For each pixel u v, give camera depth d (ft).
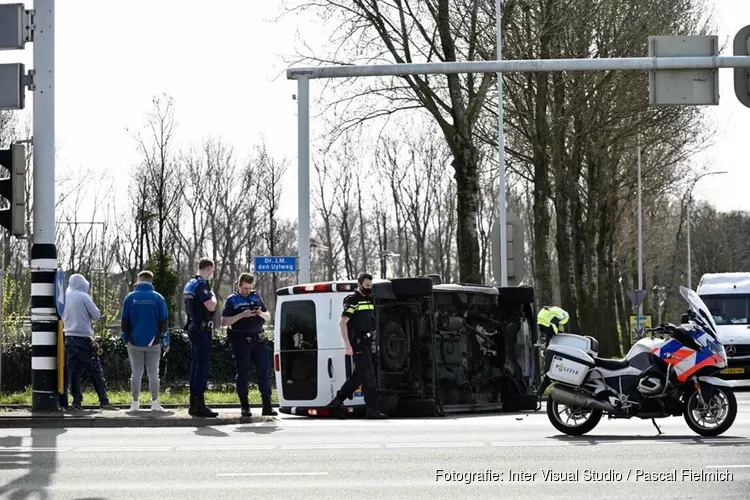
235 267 261.24
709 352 52.95
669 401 53.31
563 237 154.40
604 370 54.13
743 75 70.03
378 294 69.56
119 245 213.05
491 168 158.51
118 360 106.73
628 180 201.46
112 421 61.62
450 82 122.52
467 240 121.80
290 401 70.95
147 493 36.19
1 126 152.97
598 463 42.01
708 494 34.81
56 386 65.92
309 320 70.85
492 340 78.07
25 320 119.85
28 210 161.58
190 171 247.70
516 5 128.67
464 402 74.59
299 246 85.30
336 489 36.52
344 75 81.87
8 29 64.75
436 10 122.42
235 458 44.70
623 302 249.96
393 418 68.74
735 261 389.39
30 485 38.04
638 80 144.97
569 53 138.41
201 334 62.59
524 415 70.23
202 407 62.75
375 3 122.42
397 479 38.58
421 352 71.72
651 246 275.59
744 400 85.05
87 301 71.00
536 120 143.74
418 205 232.12
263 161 221.87
